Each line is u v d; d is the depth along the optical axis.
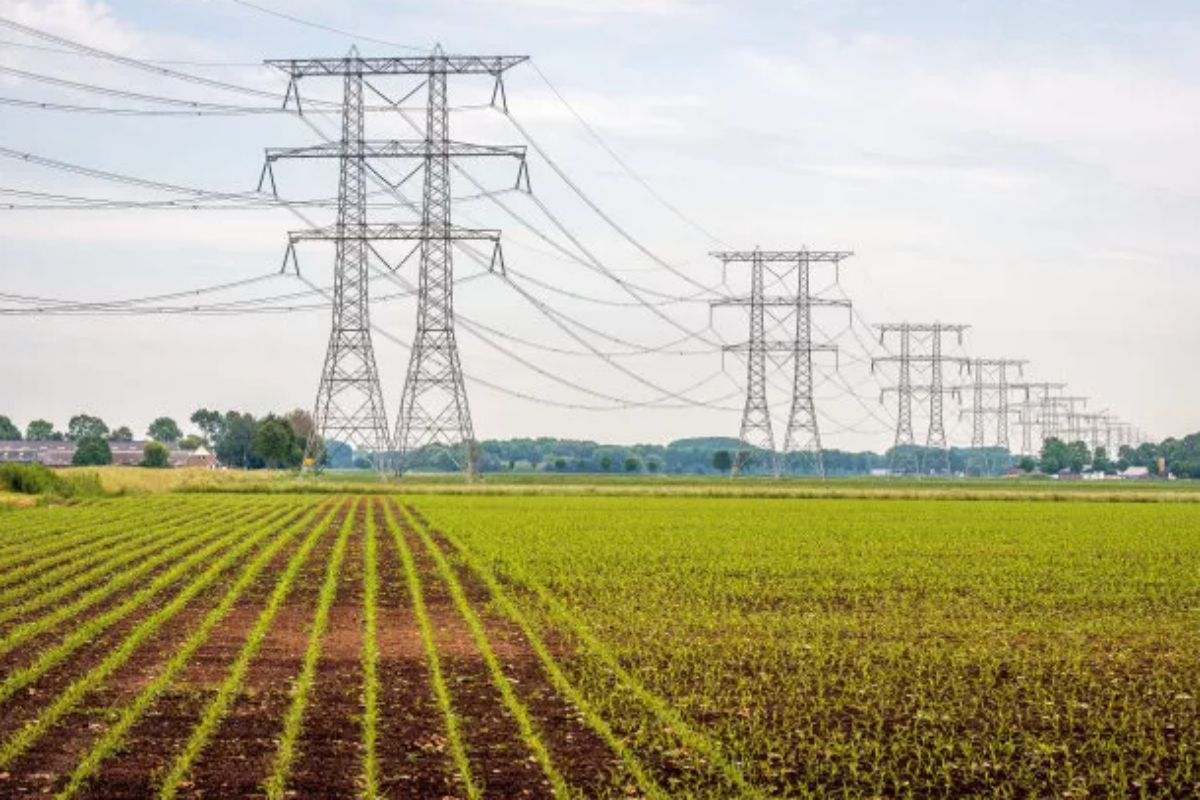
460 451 164.62
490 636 28.12
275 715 20.30
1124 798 16.69
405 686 22.61
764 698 22.06
